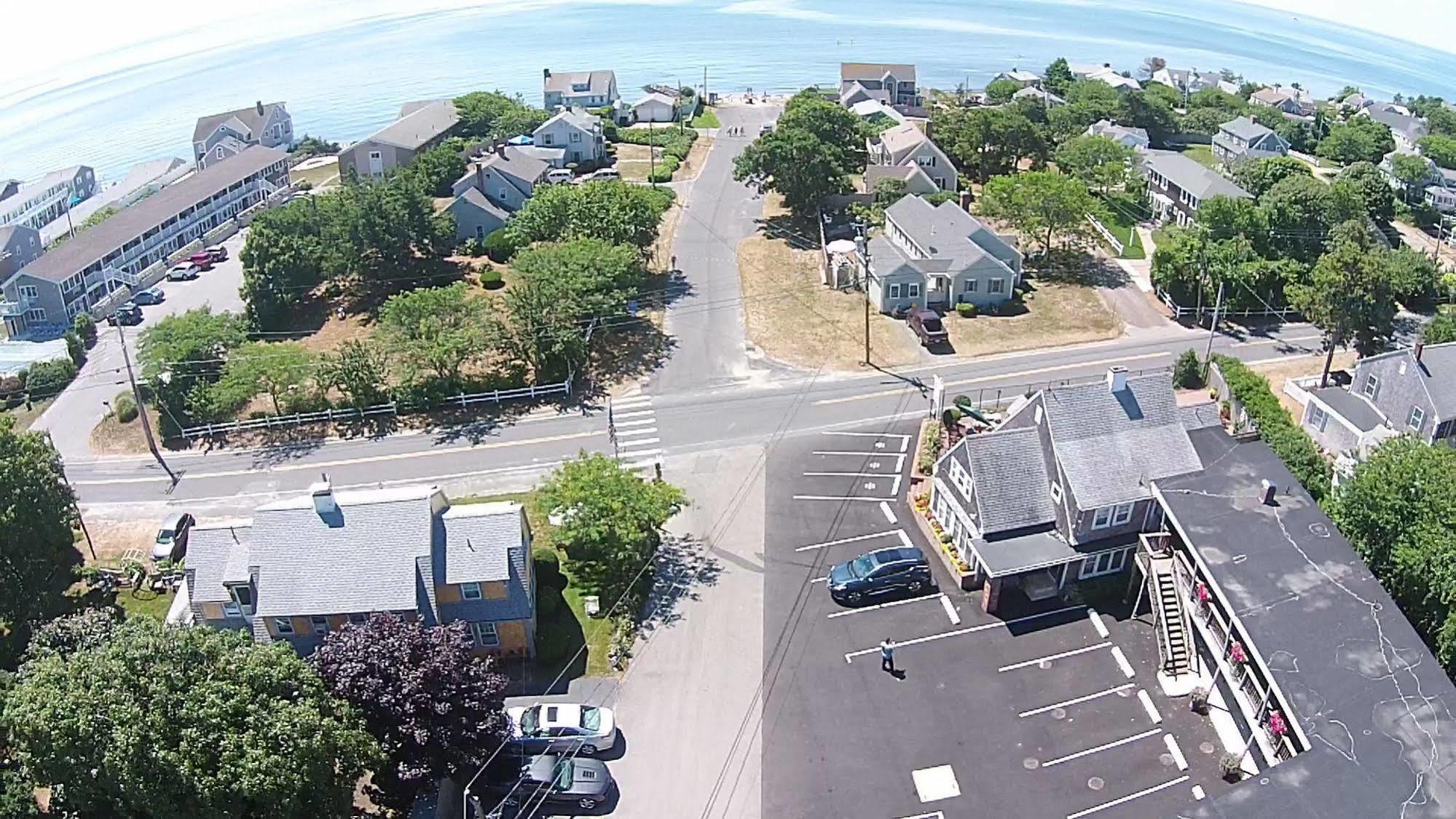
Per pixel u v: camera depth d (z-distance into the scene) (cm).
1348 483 4906
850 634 4878
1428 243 10844
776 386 7231
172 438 7000
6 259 10269
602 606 5100
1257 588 4250
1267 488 4709
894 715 4416
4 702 3597
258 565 4562
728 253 9819
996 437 5191
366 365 6981
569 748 4262
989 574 4841
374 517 4634
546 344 7144
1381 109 17475
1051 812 3956
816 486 6041
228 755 3403
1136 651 4725
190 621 4894
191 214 11225
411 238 9331
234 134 14625
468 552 4622
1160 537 4934
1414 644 3969
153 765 3366
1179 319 8275
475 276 9488
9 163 17862
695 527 5697
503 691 4094
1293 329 8138
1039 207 9256
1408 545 4447
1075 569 5106
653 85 18712
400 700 3819
